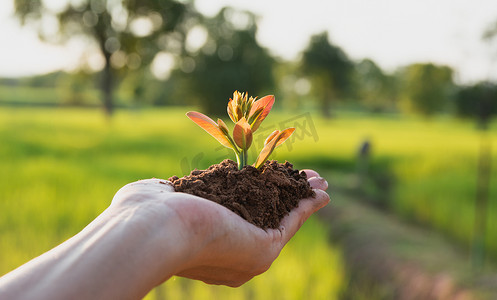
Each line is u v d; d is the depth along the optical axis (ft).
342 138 80.59
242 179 4.06
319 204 4.49
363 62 215.92
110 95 116.37
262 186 4.04
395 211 27.14
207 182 4.08
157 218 2.70
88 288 2.17
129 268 2.35
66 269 2.20
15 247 15.43
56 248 2.41
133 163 38.93
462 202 24.17
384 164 48.52
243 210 3.65
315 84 192.44
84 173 30.86
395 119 202.69
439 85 171.94
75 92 220.64
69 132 72.64
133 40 108.88
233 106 4.29
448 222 21.68
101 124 98.63
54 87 302.66
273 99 4.28
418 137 88.48
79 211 20.16
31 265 2.23
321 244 17.52
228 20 135.33
